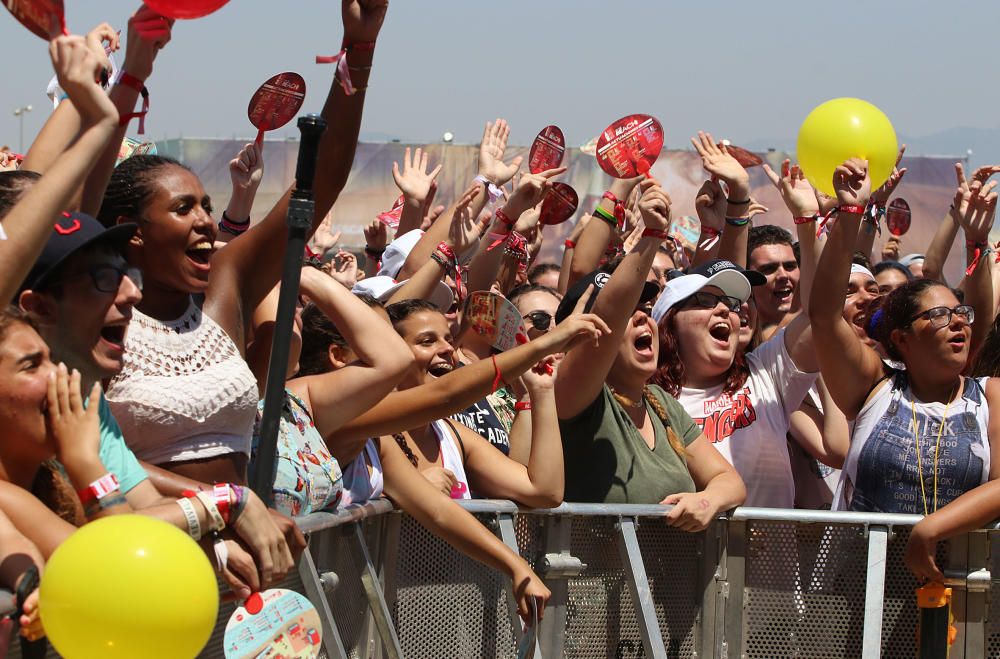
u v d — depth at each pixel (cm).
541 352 552
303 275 549
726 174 867
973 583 666
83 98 368
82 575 318
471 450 644
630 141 709
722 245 882
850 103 695
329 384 543
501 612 627
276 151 2653
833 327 687
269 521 408
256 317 566
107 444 400
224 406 459
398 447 586
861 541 686
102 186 449
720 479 682
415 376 645
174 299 470
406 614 594
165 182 462
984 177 850
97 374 411
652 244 612
